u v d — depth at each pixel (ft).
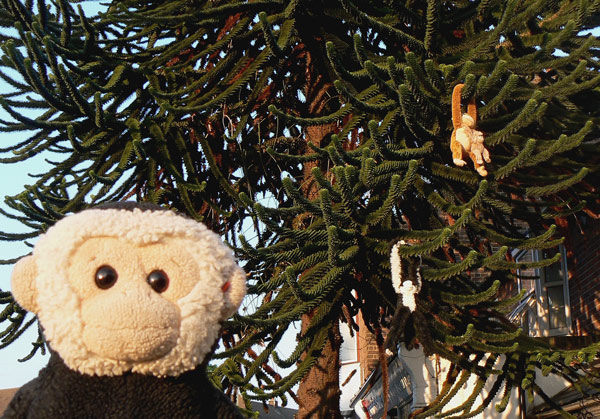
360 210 21.59
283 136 27.61
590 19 24.59
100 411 6.46
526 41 22.75
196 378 6.86
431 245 18.98
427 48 22.48
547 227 26.63
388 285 21.49
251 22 24.95
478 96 20.39
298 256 20.66
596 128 24.09
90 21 26.89
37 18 23.30
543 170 23.79
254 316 20.68
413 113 20.43
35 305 6.65
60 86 21.77
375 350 46.42
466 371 23.43
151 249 6.69
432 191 21.34
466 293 23.75
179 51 24.68
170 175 25.76
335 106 27.91
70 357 6.45
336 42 24.22
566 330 35.24
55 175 25.62
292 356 21.09
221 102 23.56
